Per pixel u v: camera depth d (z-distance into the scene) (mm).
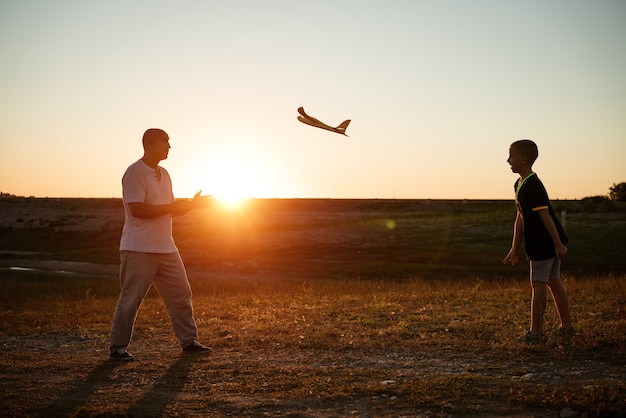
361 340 6609
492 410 4250
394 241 43969
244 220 73562
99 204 131125
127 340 6145
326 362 5801
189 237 52781
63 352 6648
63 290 19688
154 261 6223
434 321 7527
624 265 30047
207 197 6281
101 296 17547
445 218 59656
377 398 4613
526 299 9180
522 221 6133
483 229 47344
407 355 5941
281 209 119250
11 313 9891
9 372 5676
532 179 5922
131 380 5324
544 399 4289
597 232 40281
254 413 4395
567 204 58281
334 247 43125
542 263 5980
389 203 123688
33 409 4539
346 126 6016
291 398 4691
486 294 10148
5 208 119562
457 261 34250
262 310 9086
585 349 5648
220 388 5016
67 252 51906
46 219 91000
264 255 41375
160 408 4523
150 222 6227
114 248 53531
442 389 4699
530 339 6043
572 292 9734
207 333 7348
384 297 10289
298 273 33562
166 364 5836
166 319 8594
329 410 4406
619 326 6457
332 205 130875
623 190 70250
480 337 6496
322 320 7984
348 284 18438
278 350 6336
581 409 4109
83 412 4426
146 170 6277
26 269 41250
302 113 6062
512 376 5027
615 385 4457
